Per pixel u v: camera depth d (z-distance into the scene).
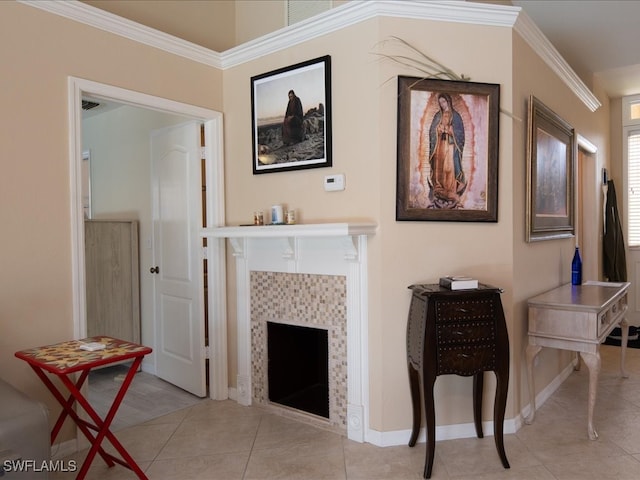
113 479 2.27
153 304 3.91
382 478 2.24
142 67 2.85
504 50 2.68
